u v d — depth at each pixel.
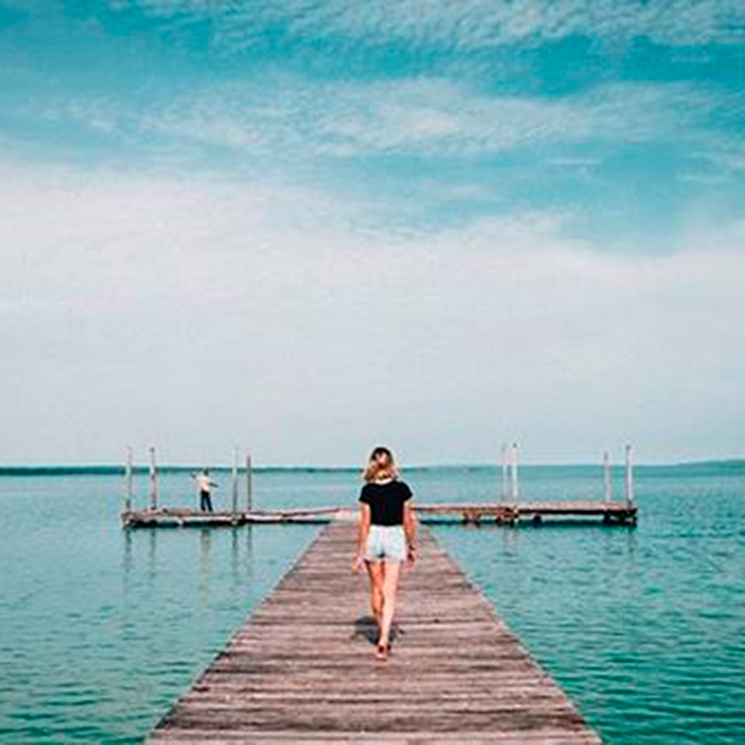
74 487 190.50
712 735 12.95
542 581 28.72
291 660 9.18
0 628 21.06
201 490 49.88
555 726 6.98
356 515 35.50
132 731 13.31
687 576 29.86
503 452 56.41
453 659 9.20
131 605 24.62
